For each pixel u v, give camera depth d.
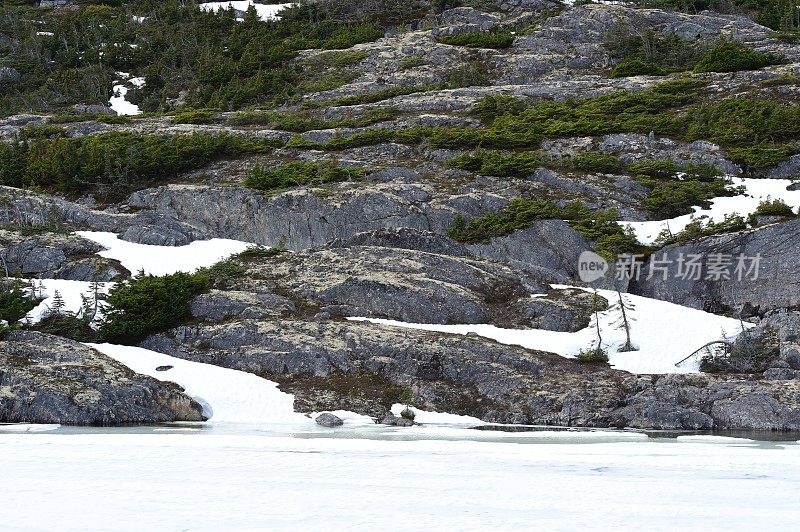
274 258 117.88
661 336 97.62
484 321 103.25
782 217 112.12
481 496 48.41
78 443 67.50
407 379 90.38
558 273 115.06
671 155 138.00
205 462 59.28
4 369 85.50
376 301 104.50
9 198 133.00
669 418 80.88
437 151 145.25
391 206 125.81
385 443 68.75
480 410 86.31
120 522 42.00
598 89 171.12
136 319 100.12
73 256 119.19
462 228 122.31
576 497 48.22
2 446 65.75
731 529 40.75
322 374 92.19
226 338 97.56
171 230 127.38
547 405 84.75
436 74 198.50
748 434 76.38
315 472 55.72
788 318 96.44
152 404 84.56
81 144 160.12
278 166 146.12
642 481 52.94
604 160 134.38
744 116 144.25
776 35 191.50
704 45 191.12
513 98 166.62
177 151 149.25
